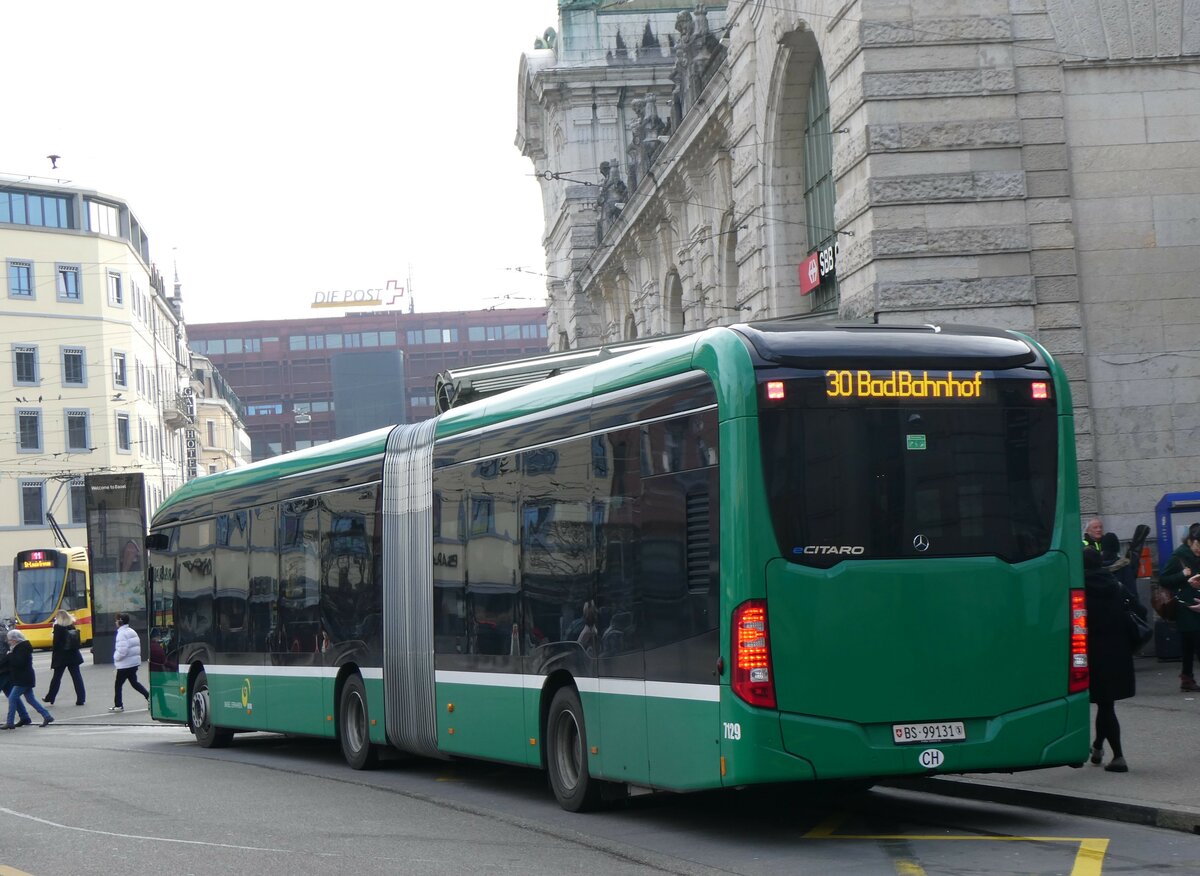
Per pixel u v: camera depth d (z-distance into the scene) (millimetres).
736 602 10711
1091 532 15062
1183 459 24516
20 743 25062
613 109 62406
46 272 87188
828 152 29547
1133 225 24859
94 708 33062
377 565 17547
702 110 37406
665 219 45000
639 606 12008
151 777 17609
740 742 10617
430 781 16547
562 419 13516
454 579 15641
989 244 24578
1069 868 9617
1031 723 11195
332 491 18891
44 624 61719
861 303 25188
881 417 11078
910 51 24734
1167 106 24969
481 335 173000
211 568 22547
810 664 10711
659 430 11820
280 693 20078
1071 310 24578
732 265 38625
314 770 18297
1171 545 21891
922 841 10906
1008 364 11477
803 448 10875
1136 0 24984
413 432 17031
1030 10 24906
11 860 11305
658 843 11422
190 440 119625
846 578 10820
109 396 88938
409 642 16656
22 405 85375
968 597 11086
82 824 13297
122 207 92875
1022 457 11422
